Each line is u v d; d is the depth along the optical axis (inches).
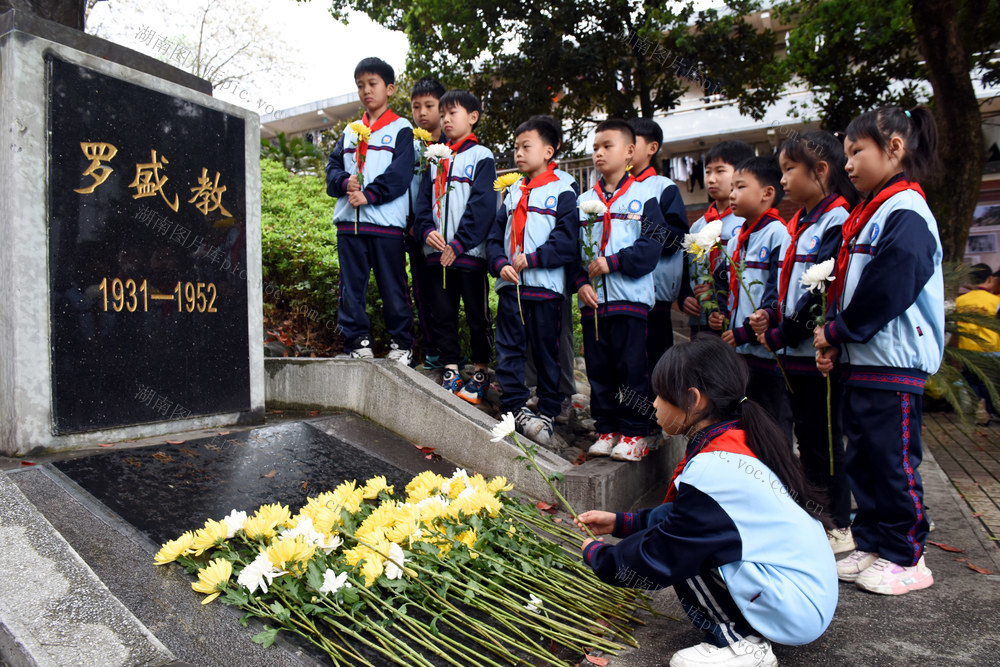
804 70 339.6
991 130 484.1
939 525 128.5
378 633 73.0
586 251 141.5
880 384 96.3
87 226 109.8
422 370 171.6
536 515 99.8
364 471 118.8
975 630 83.6
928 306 97.0
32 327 102.4
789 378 122.8
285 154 400.5
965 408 187.8
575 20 350.9
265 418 141.3
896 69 333.4
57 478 91.7
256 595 75.8
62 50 107.0
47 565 74.4
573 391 173.5
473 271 159.6
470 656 75.5
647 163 160.6
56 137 106.2
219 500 96.5
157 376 119.0
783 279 123.3
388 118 161.8
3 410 103.2
